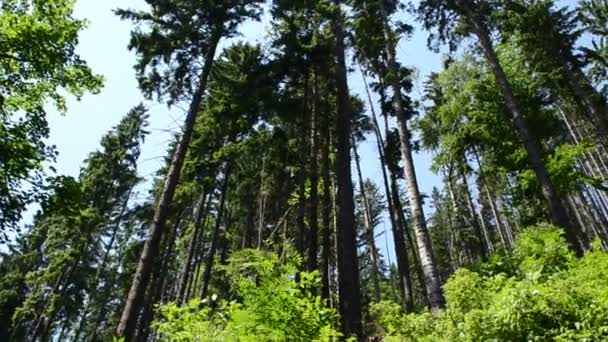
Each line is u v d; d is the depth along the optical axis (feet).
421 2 56.34
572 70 82.07
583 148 61.62
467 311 16.65
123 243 119.96
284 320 13.17
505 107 69.36
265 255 14.96
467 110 72.28
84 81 47.14
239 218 98.37
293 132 71.20
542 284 14.56
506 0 59.62
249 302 13.33
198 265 93.35
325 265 57.82
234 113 62.59
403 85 71.36
